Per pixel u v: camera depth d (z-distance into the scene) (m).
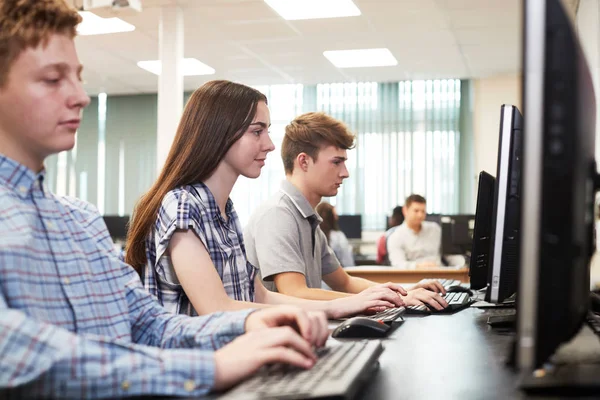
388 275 4.55
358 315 1.57
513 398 0.73
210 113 1.53
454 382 0.82
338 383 0.70
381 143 7.96
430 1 5.05
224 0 5.10
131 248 1.48
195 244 1.42
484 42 6.15
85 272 0.95
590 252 1.00
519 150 1.21
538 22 0.67
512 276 1.30
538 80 0.67
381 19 5.50
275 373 0.79
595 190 0.95
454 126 7.76
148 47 6.39
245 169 1.56
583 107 0.74
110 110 8.63
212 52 6.57
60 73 0.87
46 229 0.90
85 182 8.68
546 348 0.68
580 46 0.74
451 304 1.72
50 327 0.73
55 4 0.86
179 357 0.75
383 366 0.94
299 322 0.95
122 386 0.72
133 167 8.55
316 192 2.28
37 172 0.92
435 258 5.51
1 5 0.84
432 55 6.66
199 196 1.52
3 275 0.81
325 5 5.20
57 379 0.70
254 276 1.66
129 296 1.05
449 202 7.77
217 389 0.75
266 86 8.22
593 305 1.48
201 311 1.38
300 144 2.24
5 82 0.85
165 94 5.31
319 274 2.29
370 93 8.00
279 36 6.02
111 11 4.34
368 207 7.98
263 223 2.08
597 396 0.72
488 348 1.10
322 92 8.11
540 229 0.67
